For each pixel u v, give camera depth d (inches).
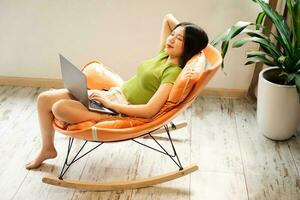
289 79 80.4
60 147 87.2
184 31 67.7
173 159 79.5
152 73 71.2
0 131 91.2
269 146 89.4
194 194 75.5
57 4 98.4
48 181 74.4
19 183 76.7
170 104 67.0
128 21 99.7
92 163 82.7
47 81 109.7
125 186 75.5
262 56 84.2
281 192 76.6
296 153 87.4
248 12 96.2
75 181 75.0
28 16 100.5
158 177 76.5
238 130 94.9
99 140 69.6
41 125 75.2
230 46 100.6
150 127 68.8
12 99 104.1
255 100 106.7
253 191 76.7
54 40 104.0
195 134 92.9
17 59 107.5
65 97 74.1
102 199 73.8
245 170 82.0
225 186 77.6
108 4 97.6
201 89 66.3
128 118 70.4
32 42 104.5
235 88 107.2
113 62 106.6
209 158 85.0
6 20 101.3
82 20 100.6
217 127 95.8
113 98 75.1
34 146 87.0
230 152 87.1
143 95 73.1
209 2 95.6
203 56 68.7
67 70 70.4
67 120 69.6
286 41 80.1
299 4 76.5
